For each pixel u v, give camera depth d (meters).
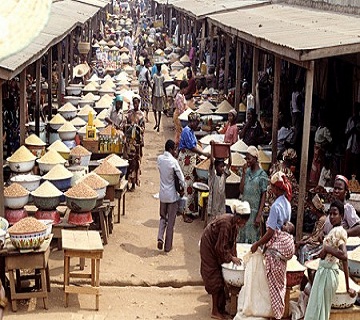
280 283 7.12
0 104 8.89
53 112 18.16
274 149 11.87
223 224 7.62
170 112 24.02
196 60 28.17
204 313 8.04
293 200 10.09
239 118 16.67
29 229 7.64
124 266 9.54
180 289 8.87
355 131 12.18
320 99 14.83
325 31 10.58
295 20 13.85
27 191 9.52
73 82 22.61
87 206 9.25
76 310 7.95
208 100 19.08
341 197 7.95
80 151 11.85
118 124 14.41
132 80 25.56
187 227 11.59
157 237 10.84
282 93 16.33
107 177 10.85
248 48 20.75
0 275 7.91
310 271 7.37
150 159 17.64
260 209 9.04
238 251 8.30
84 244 8.05
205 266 7.77
